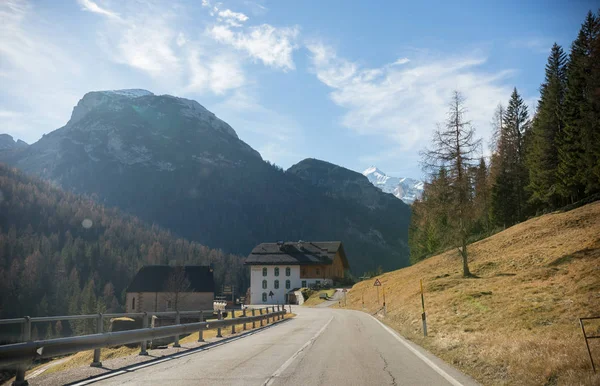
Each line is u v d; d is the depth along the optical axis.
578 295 18.09
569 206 49.41
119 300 133.12
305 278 98.19
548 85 62.59
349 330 22.23
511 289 24.44
